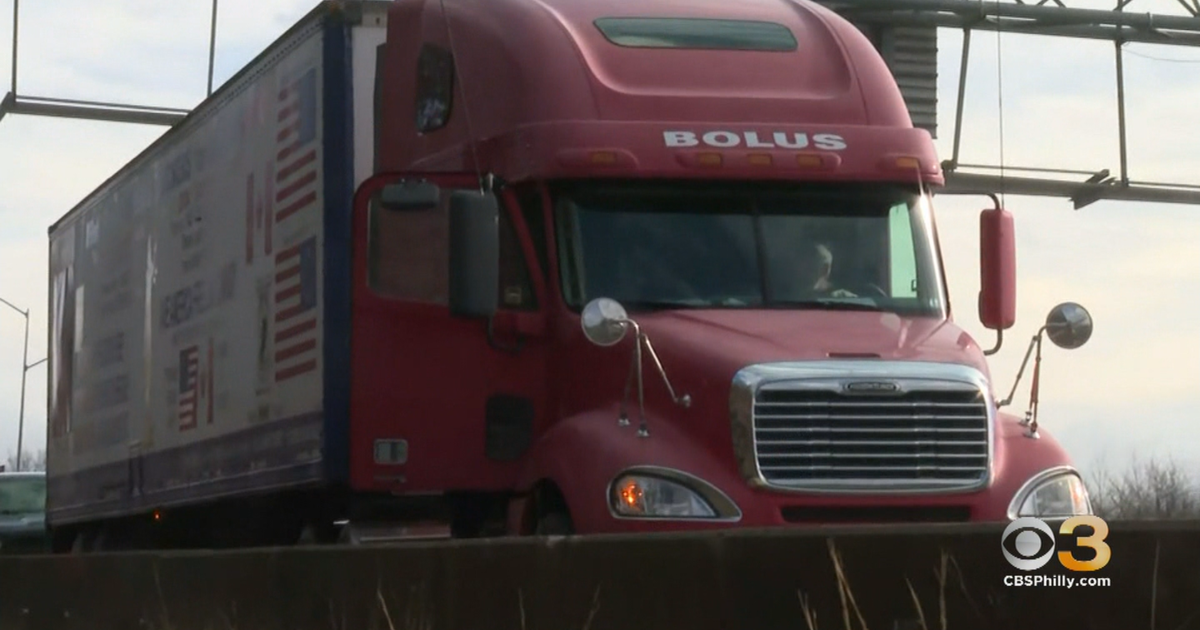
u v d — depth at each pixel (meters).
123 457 68.06
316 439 47.69
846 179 42.56
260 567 35.88
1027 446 39.75
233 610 36.38
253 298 53.88
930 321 41.59
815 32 46.09
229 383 55.81
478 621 31.75
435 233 43.16
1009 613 27.45
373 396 42.84
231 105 56.91
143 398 65.69
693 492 37.75
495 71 44.50
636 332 39.31
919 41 86.00
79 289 75.75
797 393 37.88
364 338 42.94
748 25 45.81
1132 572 26.89
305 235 49.72
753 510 37.47
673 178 41.91
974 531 27.81
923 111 85.88
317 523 52.50
